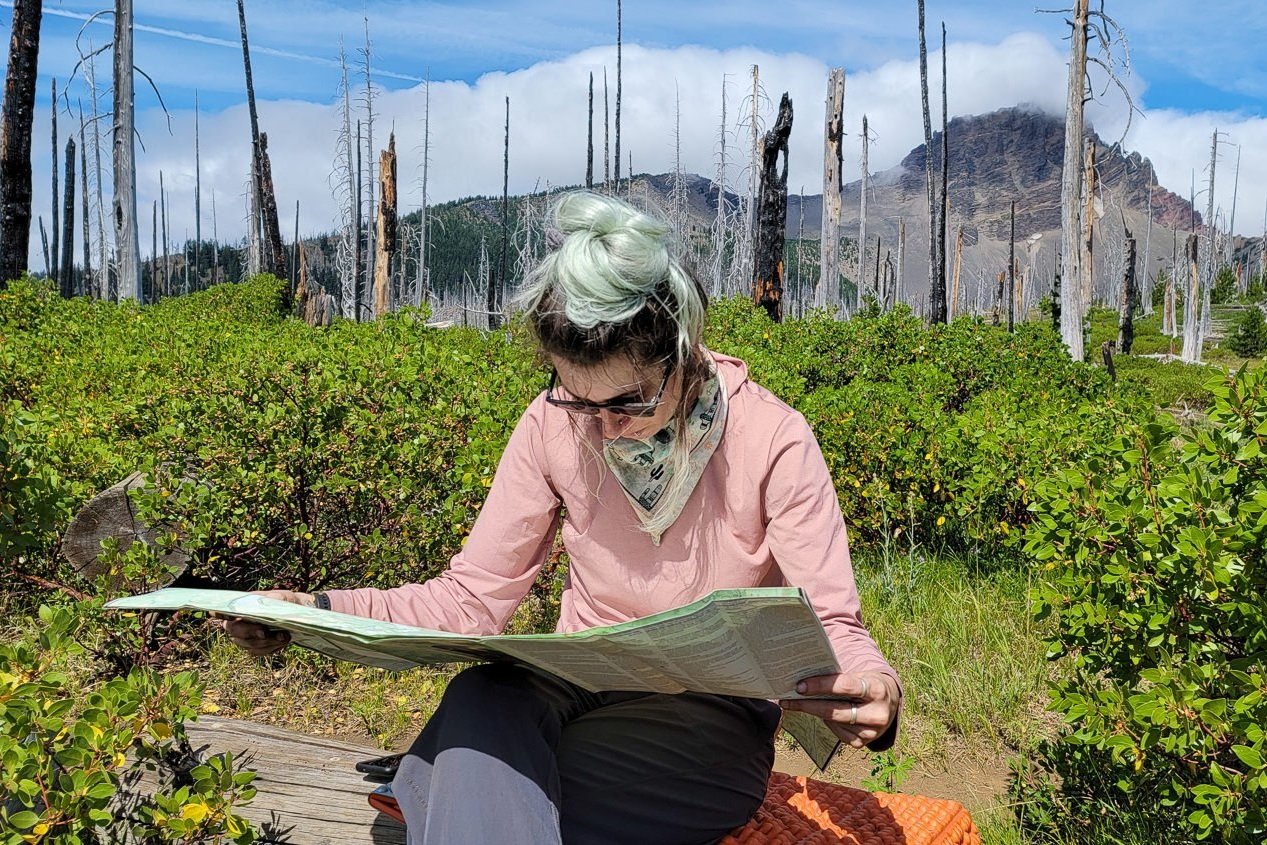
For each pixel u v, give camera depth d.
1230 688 2.23
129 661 3.87
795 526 1.72
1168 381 25.11
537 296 1.62
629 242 1.56
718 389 1.75
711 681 1.50
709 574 1.78
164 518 4.01
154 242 59.25
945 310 29.30
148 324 8.45
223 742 2.47
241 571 4.39
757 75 34.97
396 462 4.38
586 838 1.68
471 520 4.28
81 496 4.27
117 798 2.12
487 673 1.73
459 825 1.53
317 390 4.51
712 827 1.78
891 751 3.57
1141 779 2.79
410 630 1.49
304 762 2.43
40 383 6.32
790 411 1.79
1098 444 5.27
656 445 1.72
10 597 4.35
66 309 10.27
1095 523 2.64
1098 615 2.55
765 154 14.58
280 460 4.24
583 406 1.67
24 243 13.91
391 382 4.72
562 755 1.74
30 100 13.80
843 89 26.53
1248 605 2.21
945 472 6.02
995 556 5.86
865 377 9.41
